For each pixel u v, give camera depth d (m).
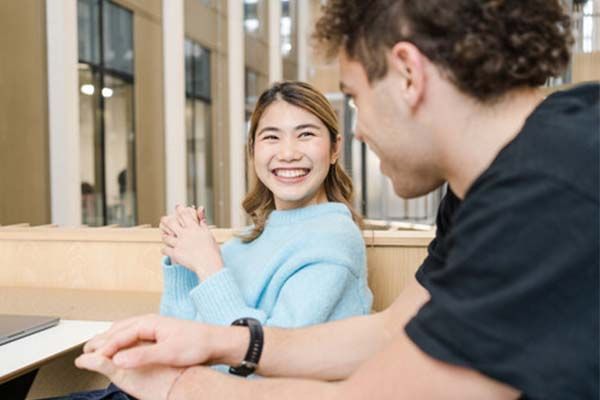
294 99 1.13
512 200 0.40
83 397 0.97
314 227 1.06
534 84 0.46
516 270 0.39
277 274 1.01
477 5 0.43
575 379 0.37
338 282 0.96
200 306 0.96
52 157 2.88
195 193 5.11
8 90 2.71
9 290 1.55
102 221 3.59
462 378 0.40
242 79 5.70
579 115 0.43
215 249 1.02
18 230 1.66
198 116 5.17
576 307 0.37
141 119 4.09
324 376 0.67
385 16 0.46
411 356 0.42
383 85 0.48
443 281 0.43
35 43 2.80
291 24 6.72
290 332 0.69
